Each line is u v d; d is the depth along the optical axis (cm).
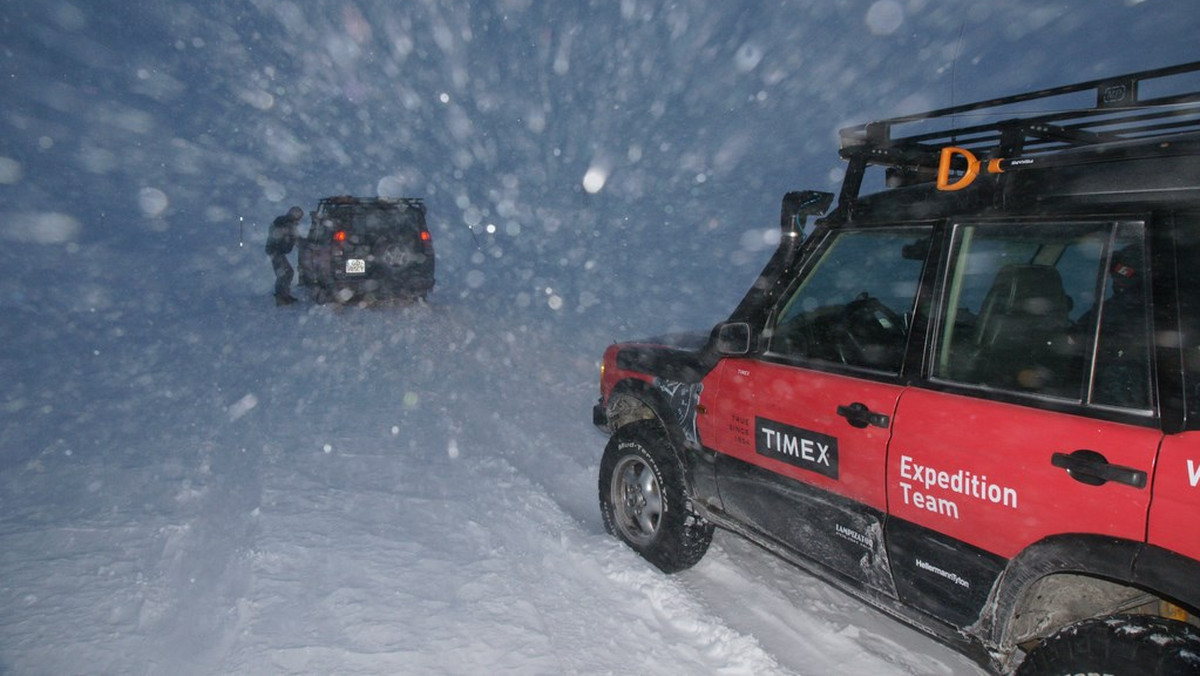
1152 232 220
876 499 282
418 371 834
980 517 247
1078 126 283
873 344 311
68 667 287
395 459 530
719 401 357
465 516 438
